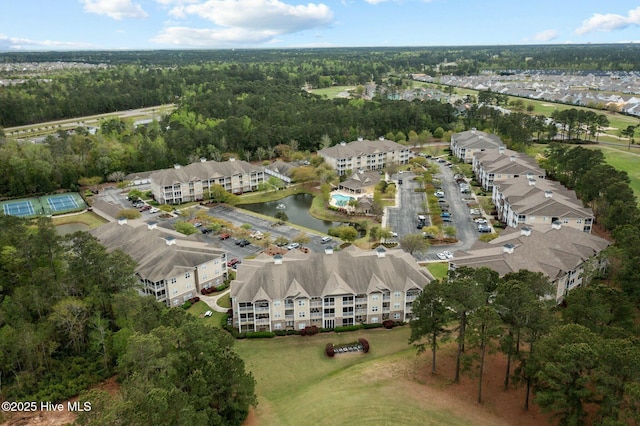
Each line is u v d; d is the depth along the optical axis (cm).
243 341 8850
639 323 7856
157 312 7525
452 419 6500
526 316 6372
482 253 9900
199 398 5944
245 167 18638
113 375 7750
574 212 12581
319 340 8838
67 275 8619
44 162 18175
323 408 6850
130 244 11025
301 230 14212
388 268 9475
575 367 5325
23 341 7069
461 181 18875
